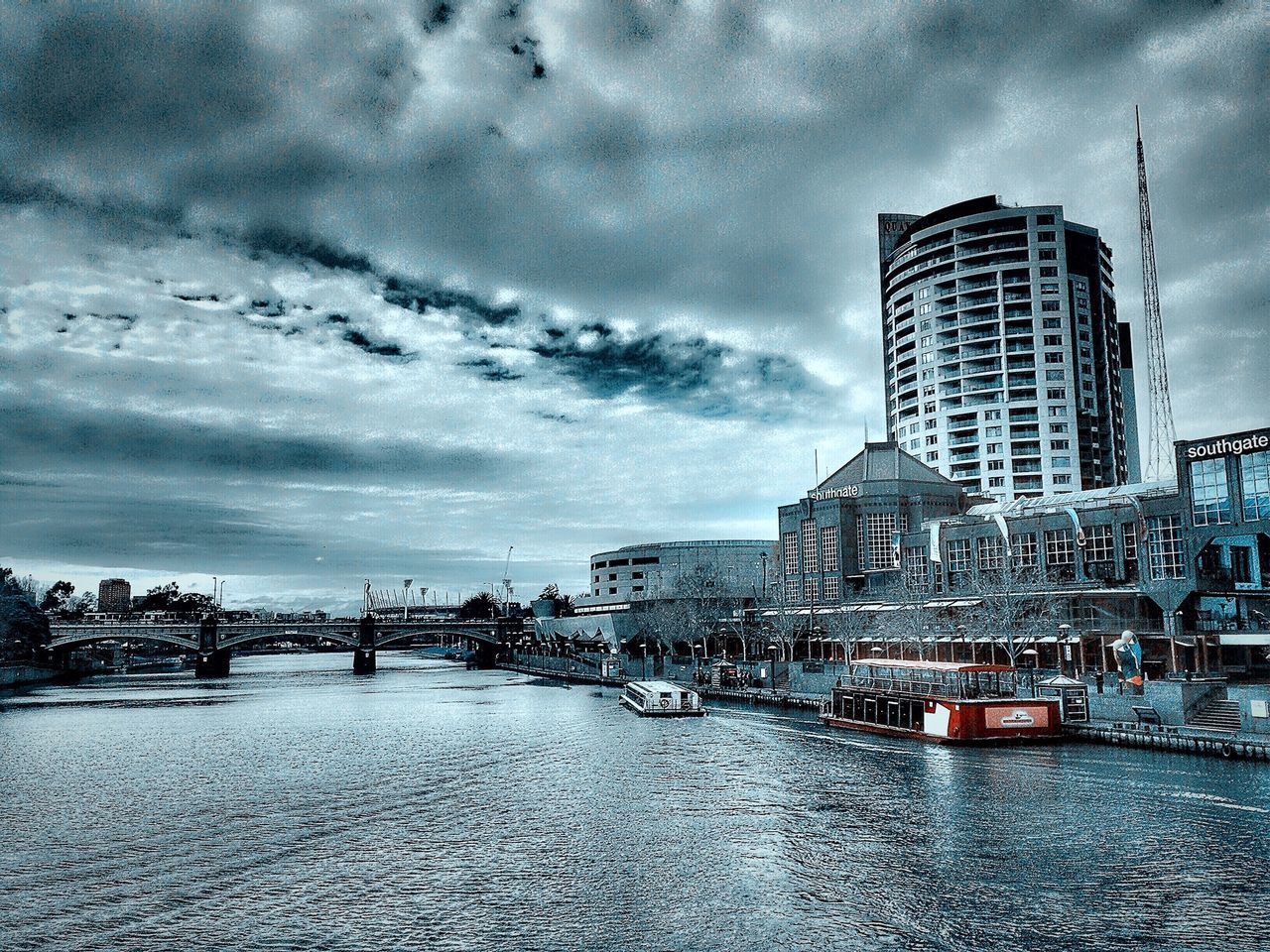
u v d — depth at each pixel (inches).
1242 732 2395.4
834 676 4097.0
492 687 6579.7
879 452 5871.1
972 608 4015.8
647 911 1414.9
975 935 1285.7
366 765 2819.9
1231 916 1322.6
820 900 1440.7
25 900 1502.2
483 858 1713.8
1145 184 7229.3
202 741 3494.1
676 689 4082.2
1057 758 2470.5
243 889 1551.4
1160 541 3759.8
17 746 3405.5
